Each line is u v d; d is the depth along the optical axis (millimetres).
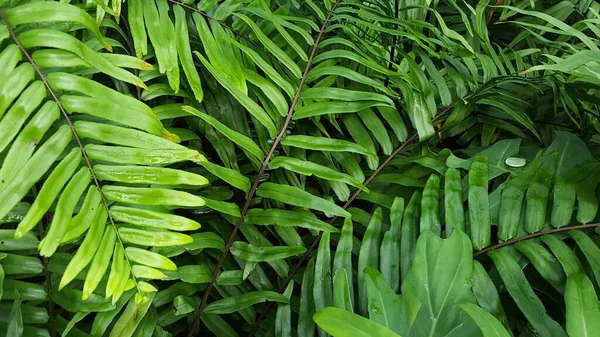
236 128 371
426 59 395
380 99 333
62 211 235
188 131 357
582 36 335
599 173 325
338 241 355
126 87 349
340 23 393
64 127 252
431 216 318
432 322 255
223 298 342
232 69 322
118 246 256
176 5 333
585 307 233
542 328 268
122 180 258
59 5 257
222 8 352
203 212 360
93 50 290
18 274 305
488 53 443
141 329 299
